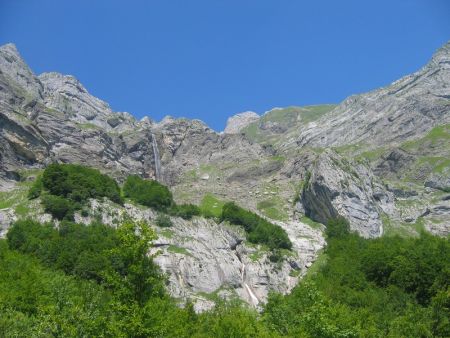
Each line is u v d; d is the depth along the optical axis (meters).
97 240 136.50
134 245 56.09
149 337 53.72
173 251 160.25
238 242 177.25
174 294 145.12
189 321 87.19
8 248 132.25
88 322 58.25
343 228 181.12
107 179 182.62
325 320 68.75
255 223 184.38
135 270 55.28
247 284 162.75
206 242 172.38
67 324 61.91
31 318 74.62
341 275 118.56
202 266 159.25
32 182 193.50
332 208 199.00
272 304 86.06
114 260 120.38
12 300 85.12
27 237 137.00
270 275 165.00
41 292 88.31
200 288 153.38
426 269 109.69
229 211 187.75
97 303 72.69
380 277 116.88
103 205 166.38
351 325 75.56
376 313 95.06
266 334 70.44
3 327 67.00
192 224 180.62
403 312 99.00
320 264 157.88
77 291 88.75
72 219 155.62
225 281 159.25
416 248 120.94
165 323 56.06
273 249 173.25
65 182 167.50
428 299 105.31
